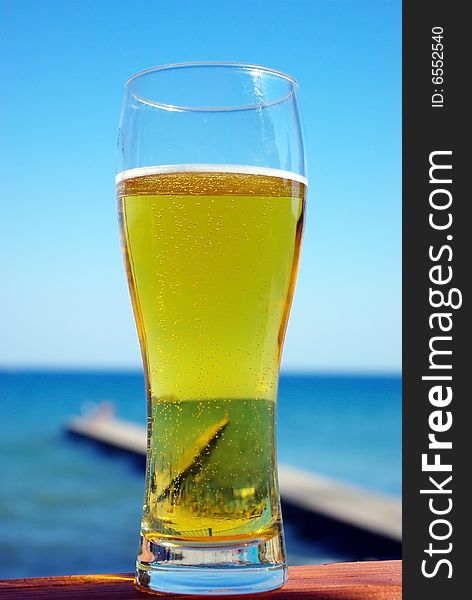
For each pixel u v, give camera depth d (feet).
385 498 21.07
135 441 37.19
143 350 1.42
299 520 19.51
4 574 18.74
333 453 49.70
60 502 29.32
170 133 1.36
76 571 19.01
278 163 1.38
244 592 1.29
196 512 1.31
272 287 1.37
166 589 1.30
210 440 1.33
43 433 49.65
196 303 1.33
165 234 1.34
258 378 1.36
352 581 1.36
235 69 1.37
